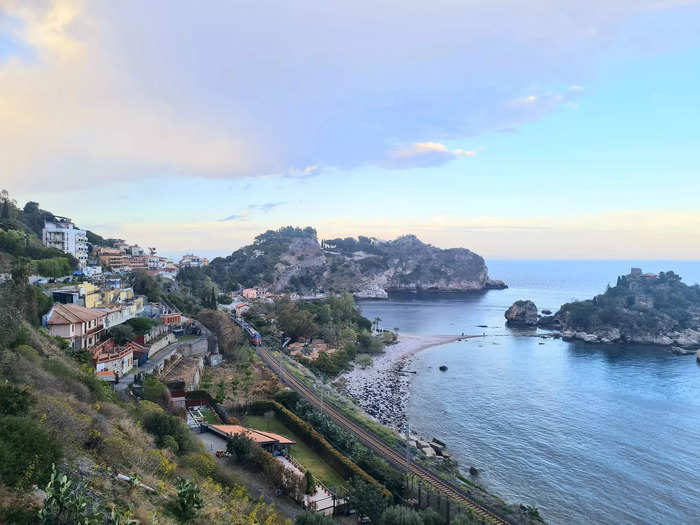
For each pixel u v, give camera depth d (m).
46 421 26.14
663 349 199.25
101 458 27.41
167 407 66.50
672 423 102.88
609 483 75.38
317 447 68.69
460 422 101.94
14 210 162.25
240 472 50.06
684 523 64.88
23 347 43.12
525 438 93.31
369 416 99.25
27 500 18.25
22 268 66.25
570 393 126.06
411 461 70.75
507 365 162.00
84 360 67.00
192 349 112.56
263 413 84.19
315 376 128.88
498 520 54.88
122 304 103.81
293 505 46.47
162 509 25.09
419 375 145.62
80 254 166.38
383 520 45.72
